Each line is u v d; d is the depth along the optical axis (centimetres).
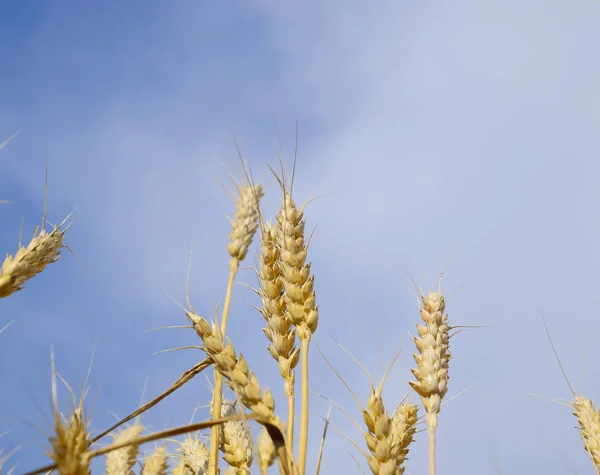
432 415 76
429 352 78
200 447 82
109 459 79
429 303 80
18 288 78
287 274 77
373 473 71
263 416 69
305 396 72
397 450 72
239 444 79
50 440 63
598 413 89
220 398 83
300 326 76
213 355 71
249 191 107
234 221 105
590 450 88
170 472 81
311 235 78
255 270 79
